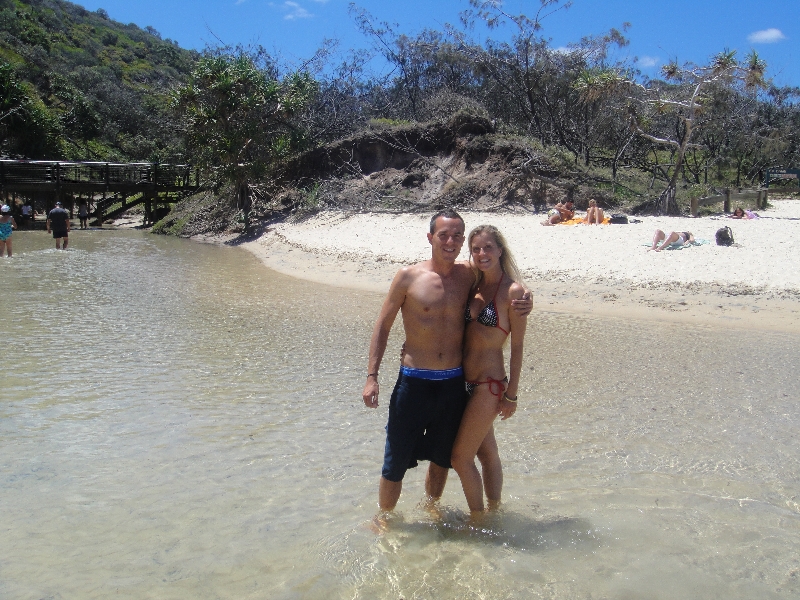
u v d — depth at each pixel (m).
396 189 28.98
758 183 43.31
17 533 4.09
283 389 7.09
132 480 4.85
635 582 3.66
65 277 15.56
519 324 4.16
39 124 42.12
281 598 3.51
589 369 8.12
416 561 3.88
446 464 4.37
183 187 34.72
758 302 12.20
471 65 35.28
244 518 4.34
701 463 5.25
